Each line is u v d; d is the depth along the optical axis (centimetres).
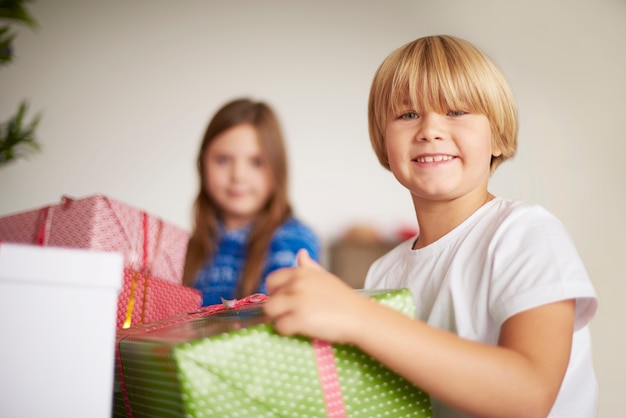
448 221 90
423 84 88
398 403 61
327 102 339
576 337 83
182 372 54
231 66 331
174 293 105
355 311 56
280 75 336
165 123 321
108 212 109
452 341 58
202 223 248
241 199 252
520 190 359
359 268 324
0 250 51
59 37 313
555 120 366
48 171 304
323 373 59
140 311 100
